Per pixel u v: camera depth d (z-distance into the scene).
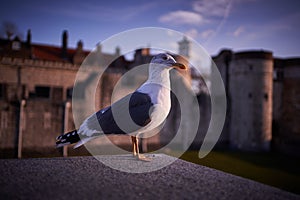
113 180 3.31
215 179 3.54
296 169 17.78
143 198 2.78
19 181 3.20
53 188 2.98
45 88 28.25
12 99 22.67
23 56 28.30
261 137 27.53
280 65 32.41
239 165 17.88
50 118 23.02
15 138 21.75
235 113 28.77
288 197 3.02
